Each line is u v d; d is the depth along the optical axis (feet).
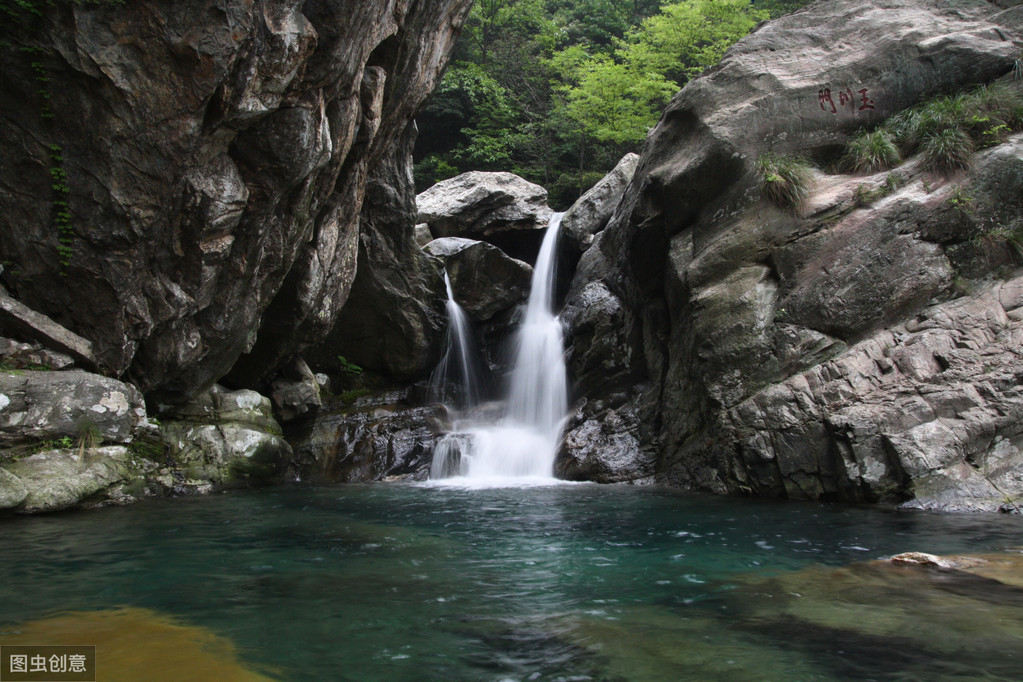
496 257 54.24
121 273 25.18
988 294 29.30
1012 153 30.60
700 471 32.58
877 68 35.94
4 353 24.71
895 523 22.48
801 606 13.78
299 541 20.27
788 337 31.07
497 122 92.58
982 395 26.37
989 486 24.93
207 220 25.82
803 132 35.96
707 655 11.25
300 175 27.48
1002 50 34.12
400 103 37.91
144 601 14.11
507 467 40.37
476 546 19.69
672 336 37.88
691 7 77.82
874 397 27.84
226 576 16.19
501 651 11.52
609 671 10.65
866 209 31.89
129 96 22.79
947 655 11.08
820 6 39.27
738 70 37.29
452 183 64.75
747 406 30.42
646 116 76.84
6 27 22.04
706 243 35.78
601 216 55.57
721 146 35.63
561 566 17.33
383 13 28.89
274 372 41.29
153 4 21.88
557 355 46.37
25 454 24.59
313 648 11.59
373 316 48.52
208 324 30.01
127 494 27.35
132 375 29.14
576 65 85.87
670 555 18.48
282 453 35.78
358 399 47.80
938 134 32.53
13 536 20.38
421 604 14.10
